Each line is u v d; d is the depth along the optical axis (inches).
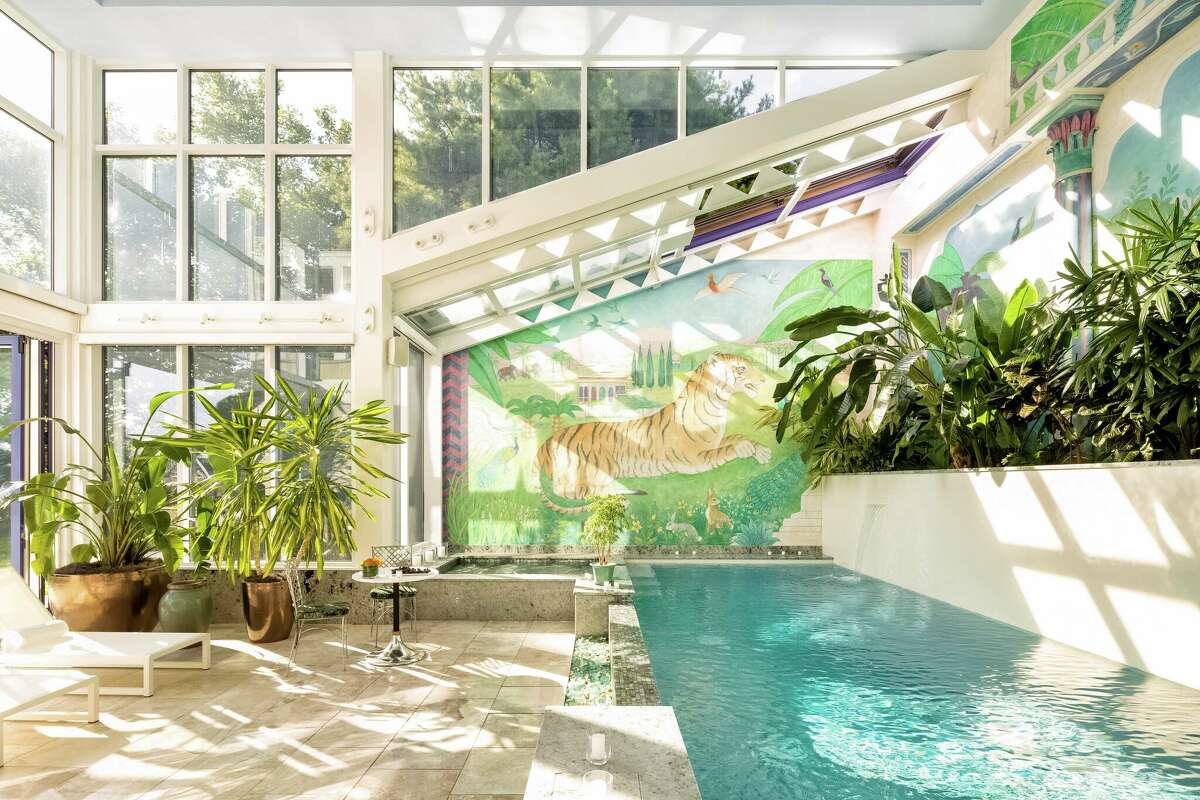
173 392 246.5
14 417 274.1
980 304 301.3
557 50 282.0
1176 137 196.1
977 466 239.1
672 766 88.7
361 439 259.4
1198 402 156.3
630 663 168.9
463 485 378.3
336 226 294.4
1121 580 162.1
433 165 290.8
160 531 240.1
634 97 289.6
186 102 294.7
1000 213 286.4
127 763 144.6
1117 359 172.2
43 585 269.4
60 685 160.4
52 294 264.1
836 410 266.7
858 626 217.9
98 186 292.5
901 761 118.6
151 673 188.9
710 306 383.6
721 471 378.0
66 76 282.4
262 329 287.1
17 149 259.9
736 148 274.5
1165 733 128.1
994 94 265.3
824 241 385.7
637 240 322.3
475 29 267.0
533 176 288.2
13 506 269.3
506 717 170.1
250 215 295.3
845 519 340.8
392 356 286.8
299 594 228.4
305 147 292.8
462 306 331.9
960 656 180.7
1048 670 165.9
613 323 383.6
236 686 195.6
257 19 260.1
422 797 128.7
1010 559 205.3
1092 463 176.2
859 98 271.4
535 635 254.7
